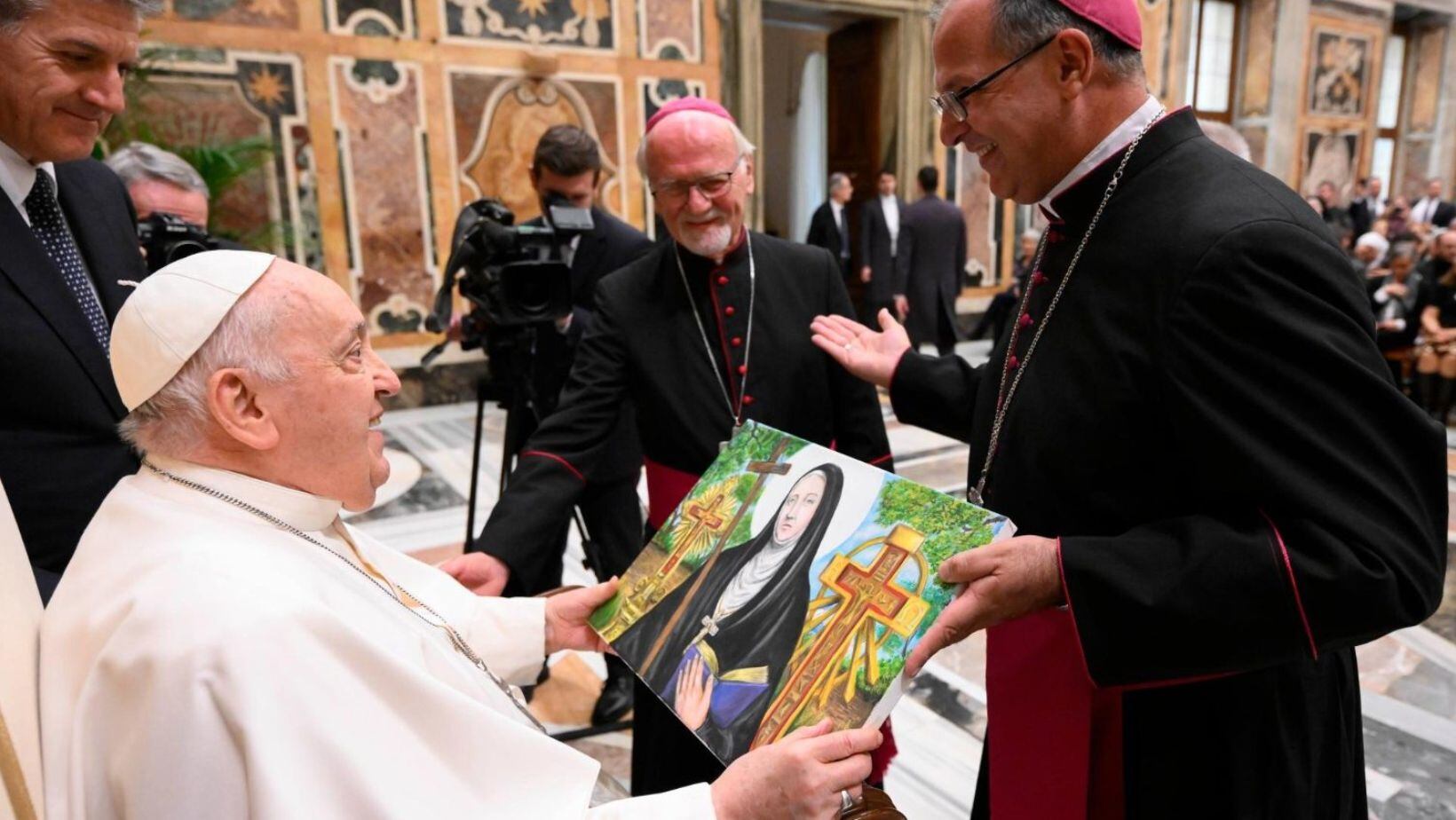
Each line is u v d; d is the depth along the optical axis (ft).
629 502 8.89
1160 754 3.68
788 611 3.68
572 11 21.27
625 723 8.55
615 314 5.83
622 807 3.12
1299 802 3.59
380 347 20.54
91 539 3.19
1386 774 7.48
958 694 8.93
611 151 22.29
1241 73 33.71
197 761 2.62
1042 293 3.94
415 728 2.98
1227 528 3.11
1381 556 2.86
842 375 5.89
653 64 22.40
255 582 2.90
